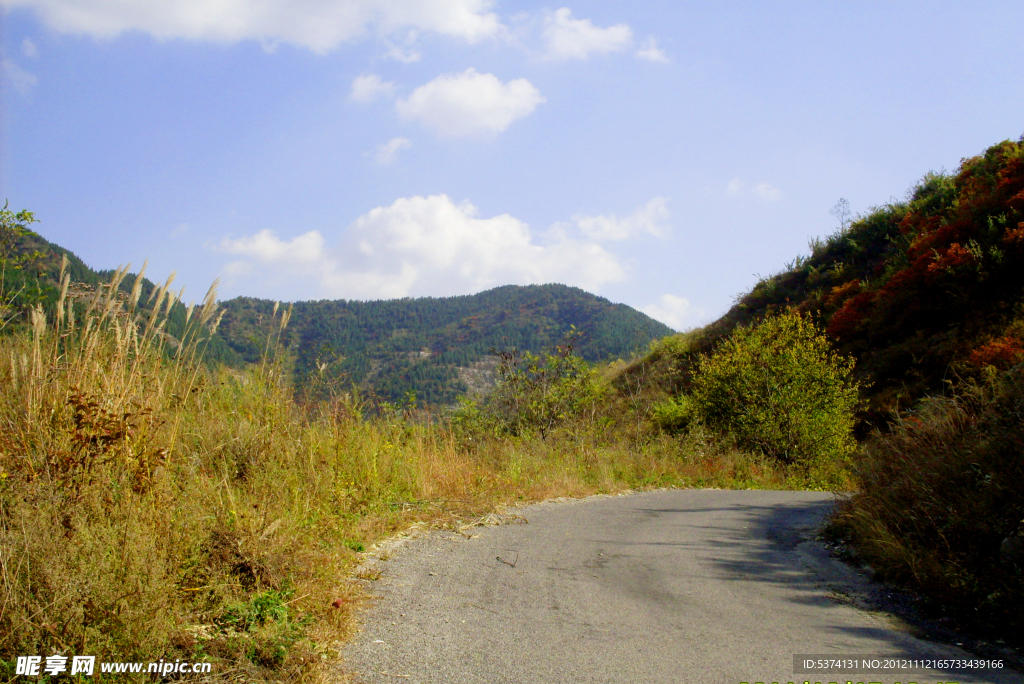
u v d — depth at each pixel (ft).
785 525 30.78
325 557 16.74
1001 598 16.65
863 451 29.01
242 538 14.85
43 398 16.01
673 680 11.68
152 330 18.63
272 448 22.57
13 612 9.98
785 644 14.19
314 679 10.78
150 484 14.69
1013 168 84.17
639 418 86.53
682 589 18.72
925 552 19.74
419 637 13.21
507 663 12.11
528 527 26.63
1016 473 20.11
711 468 56.24
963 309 72.23
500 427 56.75
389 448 30.58
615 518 30.86
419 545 21.66
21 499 11.98
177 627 11.48
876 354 79.51
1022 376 24.63
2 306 18.81
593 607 16.24
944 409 26.30
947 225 81.71
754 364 69.87
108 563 11.23
